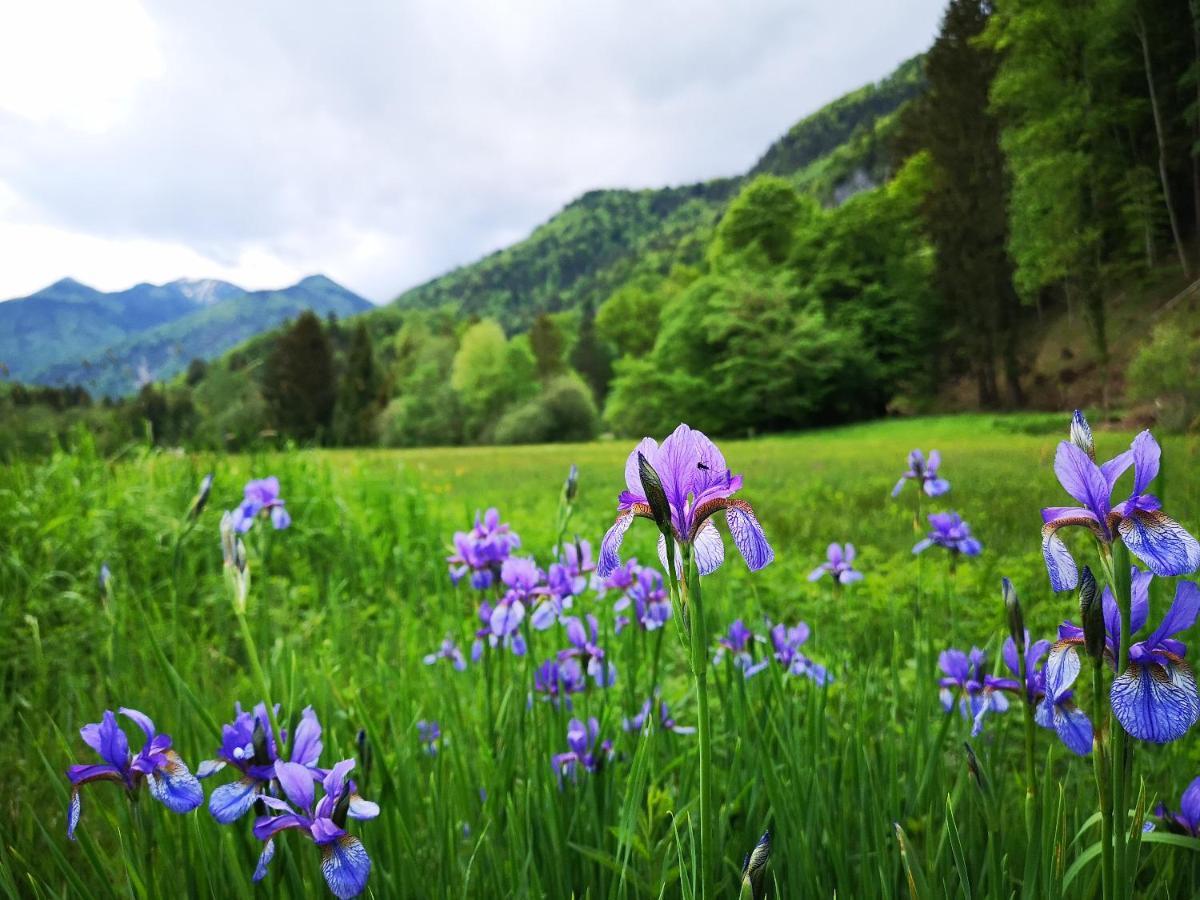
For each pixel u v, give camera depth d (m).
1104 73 33.41
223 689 3.58
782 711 2.31
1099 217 34.12
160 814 1.91
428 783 2.45
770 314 49.25
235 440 9.13
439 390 77.19
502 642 2.64
